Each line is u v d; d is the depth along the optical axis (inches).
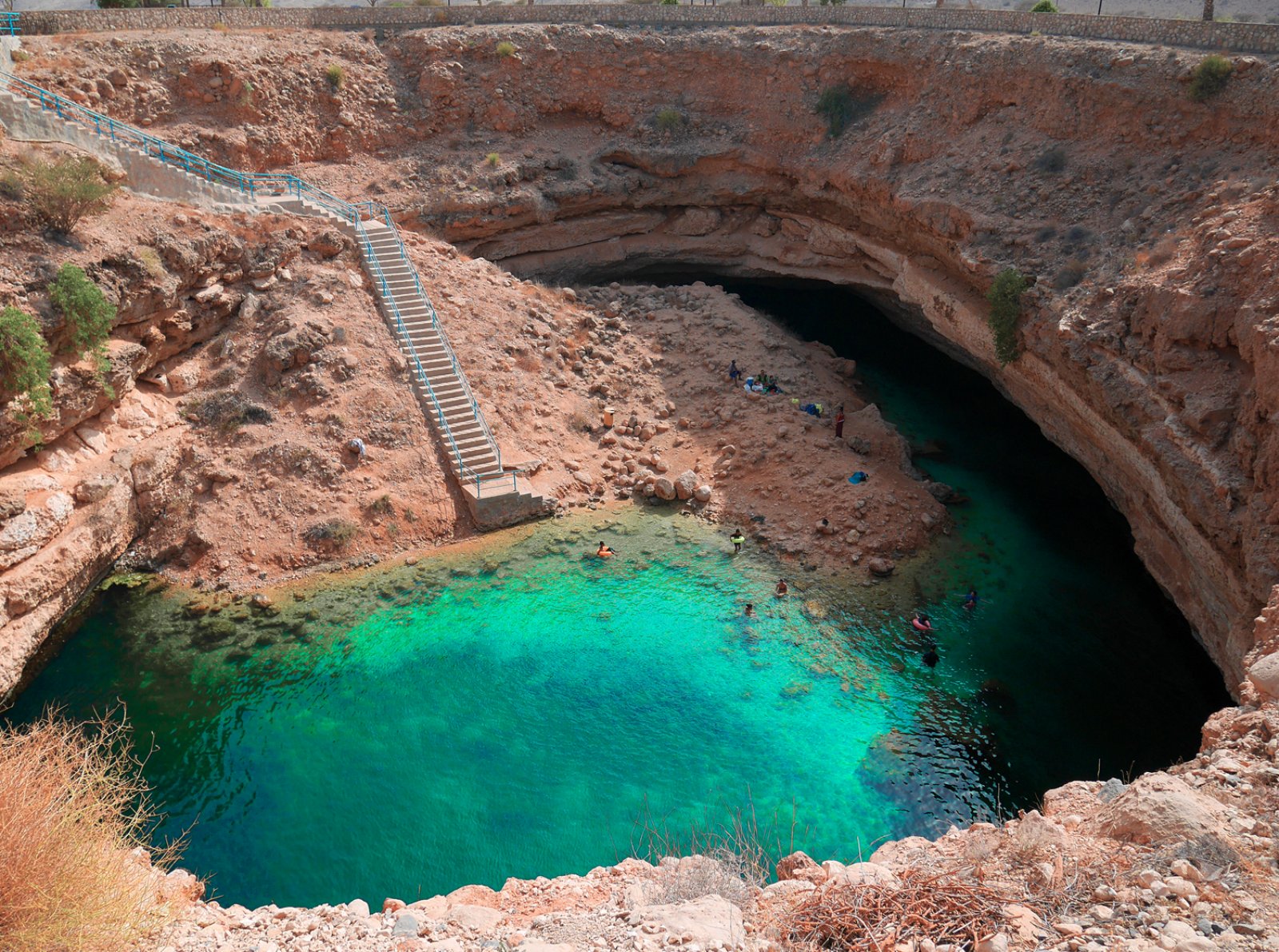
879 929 297.0
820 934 303.4
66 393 829.2
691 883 369.4
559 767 695.7
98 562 862.5
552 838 629.9
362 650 817.5
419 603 880.9
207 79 1278.3
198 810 649.6
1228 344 737.6
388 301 1101.1
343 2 2596.0
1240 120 936.3
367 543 944.3
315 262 1103.0
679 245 1556.3
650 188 1523.1
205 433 970.1
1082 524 1065.5
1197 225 863.1
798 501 1029.2
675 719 748.0
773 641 843.4
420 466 1005.2
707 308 1364.4
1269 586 631.2
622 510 1043.3
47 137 959.0
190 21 1358.3
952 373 1446.9
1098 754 724.7
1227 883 309.7
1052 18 1210.0
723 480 1074.7
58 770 355.3
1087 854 339.0
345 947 358.3
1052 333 935.7
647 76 1555.1
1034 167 1104.8
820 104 1441.9
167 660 796.6
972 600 900.6
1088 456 983.0
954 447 1238.3
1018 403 1129.4
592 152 1521.9
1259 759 395.5
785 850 621.0
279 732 723.4
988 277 1062.4
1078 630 878.4
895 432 1186.6
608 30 1567.4
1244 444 685.9
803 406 1182.3
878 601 904.9
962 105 1243.2
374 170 1396.4
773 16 1587.1
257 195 1183.6
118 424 906.7
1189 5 2214.6
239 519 926.4
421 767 692.1
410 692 768.9
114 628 832.9
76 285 820.6
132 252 904.9
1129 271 884.6
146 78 1242.0
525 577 923.4
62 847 323.0
